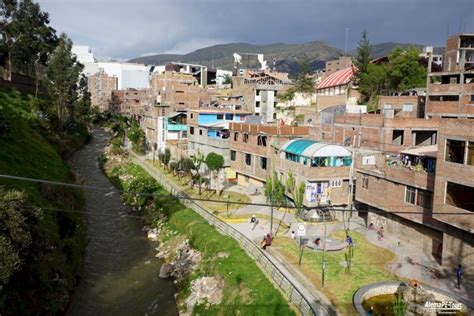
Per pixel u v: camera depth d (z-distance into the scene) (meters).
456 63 55.47
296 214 43.16
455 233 30.59
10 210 23.69
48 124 87.88
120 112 159.25
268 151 51.12
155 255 41.88
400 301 24.11
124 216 53.25
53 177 51.91
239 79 112.62
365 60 82.06
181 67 138.25
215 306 30.45
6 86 90.19
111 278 36.88
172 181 60.06
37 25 100.25
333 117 59.06
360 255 33.72
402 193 35.69
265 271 31.30
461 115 51.59
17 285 25.42
